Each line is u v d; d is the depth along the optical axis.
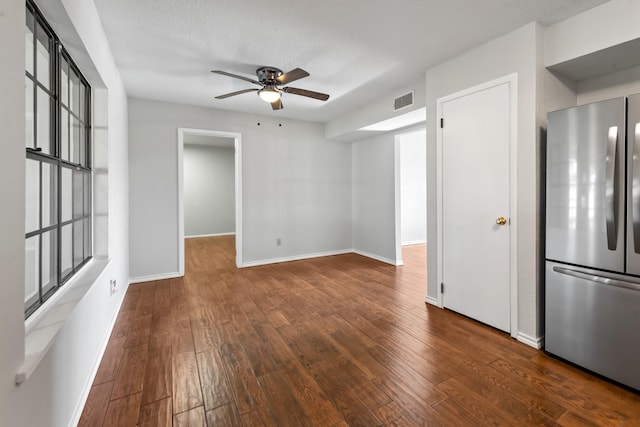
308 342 2.34
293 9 2.05
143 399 1.69
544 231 2.25
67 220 1.94
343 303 3.17
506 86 2.35
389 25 2.24
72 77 2.04
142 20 2.18
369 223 5.40
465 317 2.76
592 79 2.40
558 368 1.96
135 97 3.88
